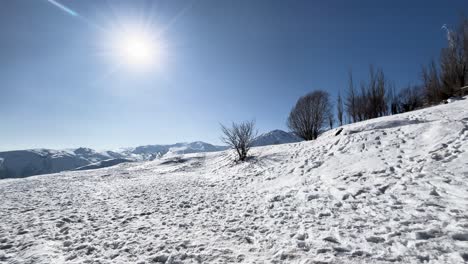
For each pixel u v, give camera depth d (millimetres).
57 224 5906
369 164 8375
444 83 18844
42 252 4250
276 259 3588
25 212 7344
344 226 4586
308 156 12461
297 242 4066
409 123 11250
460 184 5254
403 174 6723
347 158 9914
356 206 5602
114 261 3844
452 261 3064
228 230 5102
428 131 8953
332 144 12523
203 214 6574
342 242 3930
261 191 9234
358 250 3561
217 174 16203
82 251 4270
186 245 4344
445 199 4867
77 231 5383
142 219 6270
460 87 17297
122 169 30797
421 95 28219
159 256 3895
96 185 14156
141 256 4008
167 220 6082
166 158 37438
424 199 5082
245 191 9703
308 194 7164
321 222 4977
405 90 32406
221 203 7816
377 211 5062
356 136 11734
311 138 27094
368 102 26312
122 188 12461
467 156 6277
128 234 5078
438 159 6797
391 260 3240
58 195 10570
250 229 5090
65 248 4422
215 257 3803
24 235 5184
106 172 25750
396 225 4250
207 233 4973
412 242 3578
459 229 3713
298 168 10992
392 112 28953
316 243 3977
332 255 3510
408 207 4918
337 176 8367
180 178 16531
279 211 6164
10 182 17734
